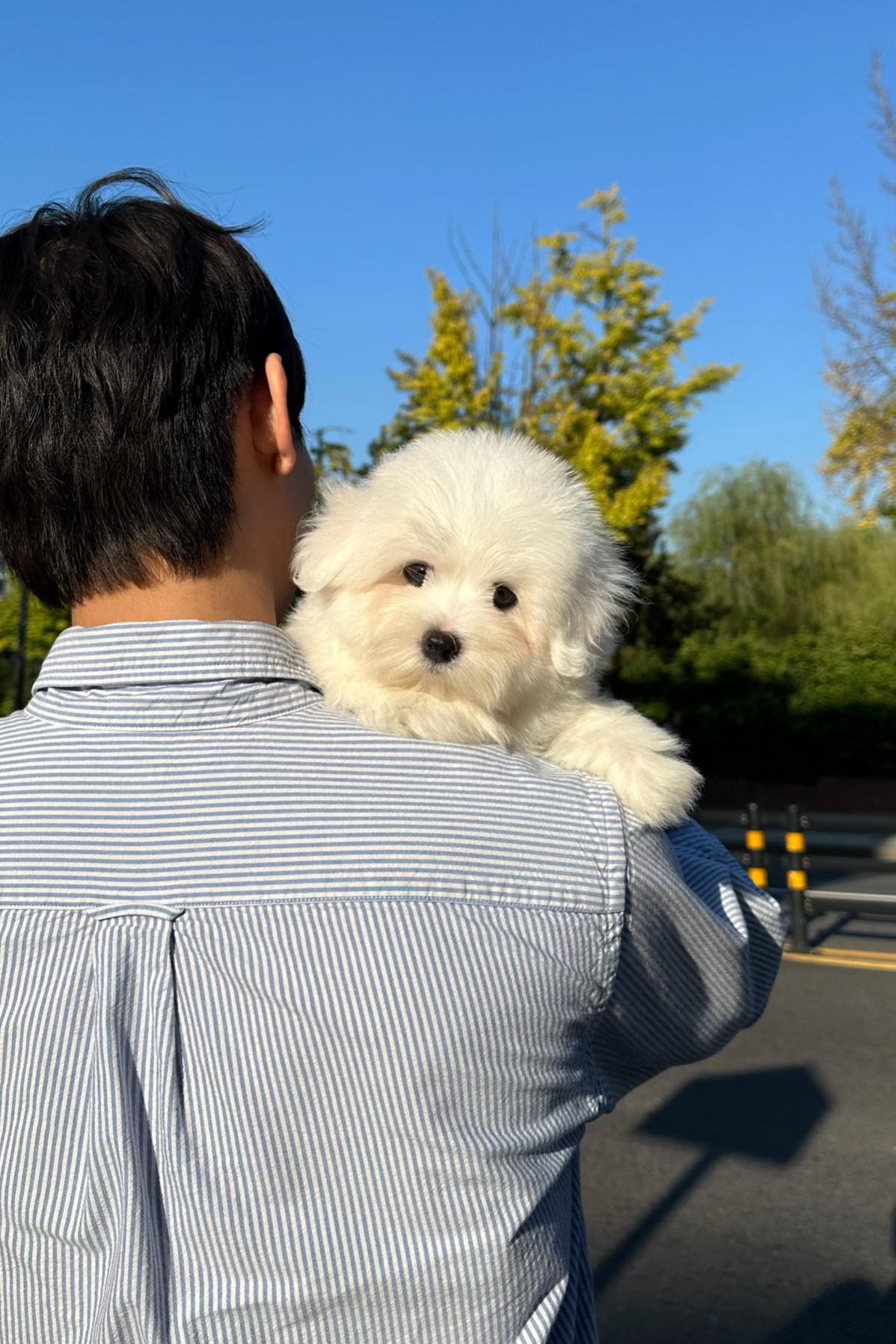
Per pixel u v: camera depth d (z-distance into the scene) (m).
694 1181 4.29
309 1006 0.88
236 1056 0.88
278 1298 0.85
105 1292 0.85
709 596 23.23
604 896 0.97
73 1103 0.90
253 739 1.01
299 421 1.29
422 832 0.95
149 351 1.07
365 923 0.90
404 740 1.03
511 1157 0.90
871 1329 3.33
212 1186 0.87
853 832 10.69
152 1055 0.89
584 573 1.82
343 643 1.74
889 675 17.89
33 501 1.08
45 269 1.10
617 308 16.00
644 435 15.66
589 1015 0.98
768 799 17.98
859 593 22.27
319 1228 0.86
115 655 1.05
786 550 23.34
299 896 0.92
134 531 1.07
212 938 0.91
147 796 0.98
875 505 16.45
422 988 0.89
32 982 0.94
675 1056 1.13
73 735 1.04
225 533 1.10
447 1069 0.88
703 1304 3.48
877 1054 5.67
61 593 1.12
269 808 0.96
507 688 1.62
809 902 8.08
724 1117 4.88
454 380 15.69
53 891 0.96
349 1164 0.87
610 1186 4.27
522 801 0.99
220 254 1.16
